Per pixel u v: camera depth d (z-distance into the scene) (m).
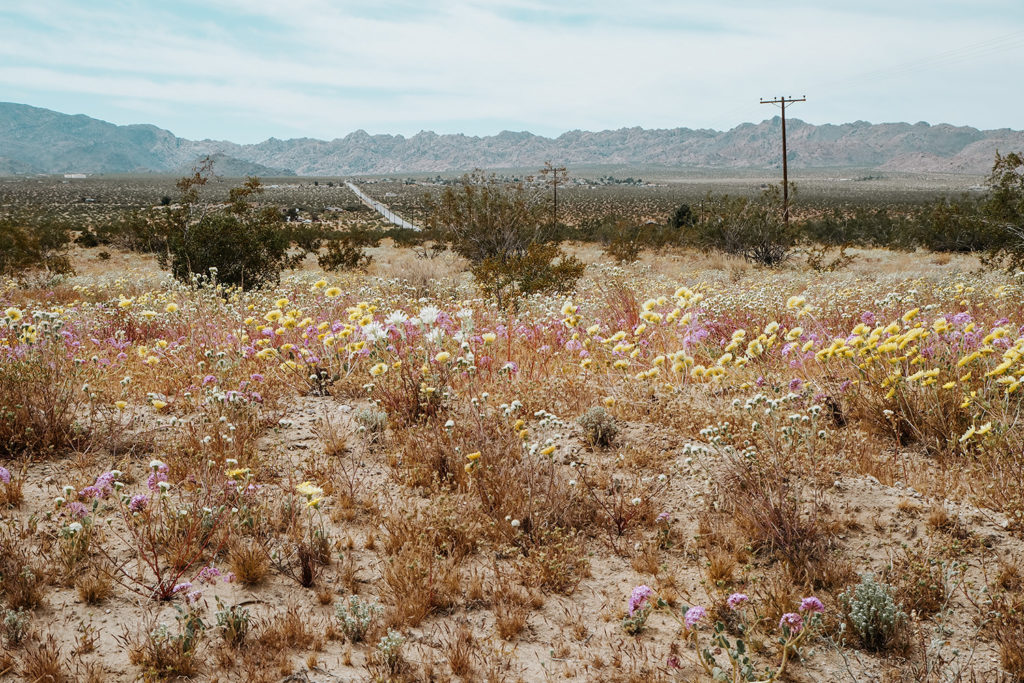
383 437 5.28
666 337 7.44
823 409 5.48
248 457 4.73
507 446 4.88
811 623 3.09
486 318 9.06
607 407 5.75
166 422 5.23
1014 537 3.97
